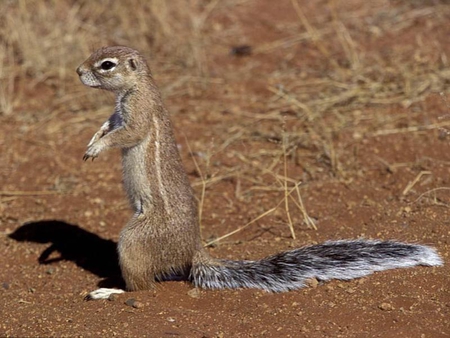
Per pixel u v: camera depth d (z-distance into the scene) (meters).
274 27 30.03
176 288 16.23
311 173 21.36
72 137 24.39
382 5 30.69
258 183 21.19
